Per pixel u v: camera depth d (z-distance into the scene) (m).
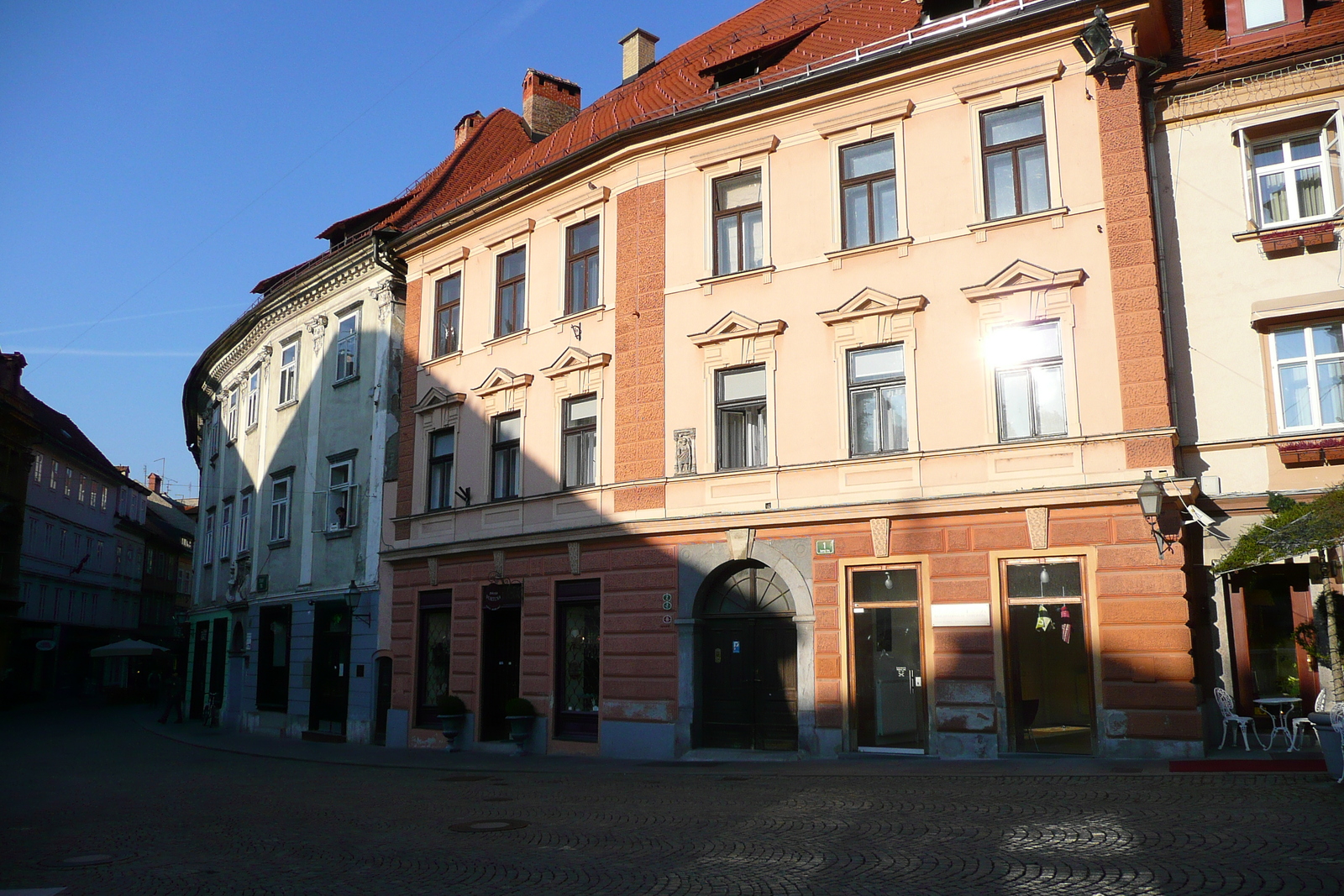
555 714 20.84
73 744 27.25
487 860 9.55
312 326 30.45
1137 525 15.34
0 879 9.26
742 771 15.91
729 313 19.25
